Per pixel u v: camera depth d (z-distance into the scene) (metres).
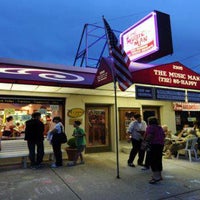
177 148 8.75
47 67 9.24
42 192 4.96
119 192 4.93
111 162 8.02
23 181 5.75
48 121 8.92
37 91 8.62
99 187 5.26
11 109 8.30
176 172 6.62
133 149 7.38
